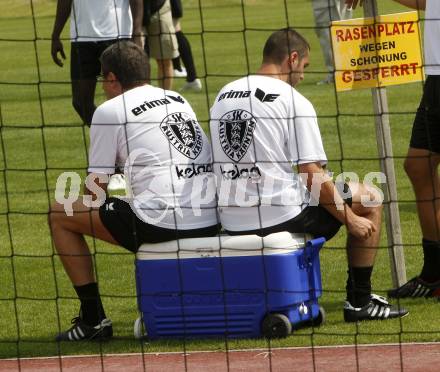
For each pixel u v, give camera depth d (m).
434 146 24.38
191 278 21.92
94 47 37.47
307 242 22.09
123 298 25.61
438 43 23.77
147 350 21.70
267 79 22.38
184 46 58.38
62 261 22.53
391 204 24.78
